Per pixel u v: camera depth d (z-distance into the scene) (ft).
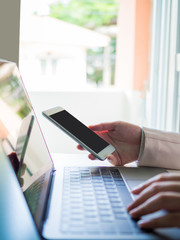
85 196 1.76
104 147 2.57
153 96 5.37
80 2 17.21
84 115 7.47
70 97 7.08
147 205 1.40
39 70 13.70
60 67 14.20
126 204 1.65
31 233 1.38
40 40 13.79
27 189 1.70
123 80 11.79
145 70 10.45
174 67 4.40
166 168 2.64
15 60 3.26
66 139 6.30
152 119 5.38
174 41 4.40
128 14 11.29
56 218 1.44
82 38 14.58
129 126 2.83
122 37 12.10
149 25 10.34
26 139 2.03
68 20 17.40
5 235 1.35
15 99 2.08
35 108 6.56
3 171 1.82
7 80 2.04
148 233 1.31
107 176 2.22
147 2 10.27
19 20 3.22
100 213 1.51
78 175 2.23
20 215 1.57
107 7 17.06
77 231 1.31
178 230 1.35
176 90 4.40
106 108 7.78
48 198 1.71
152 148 2.62
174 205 1.36
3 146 1.60
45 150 2.45
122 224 1.39
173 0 4.42
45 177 2.06
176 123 4.39
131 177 2.23
